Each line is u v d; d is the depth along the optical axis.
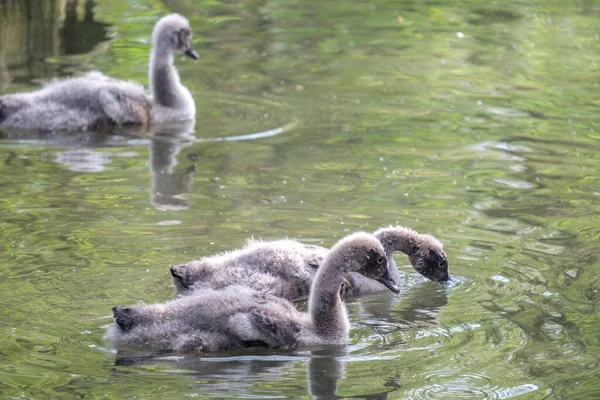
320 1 30.00
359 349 11.56
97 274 12.98
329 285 11.89
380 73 23.81
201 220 15.08
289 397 10.24
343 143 19.17
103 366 10.84
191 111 20.66
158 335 11.34
